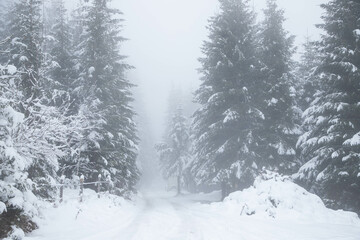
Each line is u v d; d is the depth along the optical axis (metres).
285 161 22.36
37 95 15.38
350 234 10.14
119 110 22.77
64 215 11.41
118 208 16.30
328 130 17.56
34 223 9.54
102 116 19.77
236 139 22.75
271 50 24.08
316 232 10.45
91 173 20.56
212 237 9.73
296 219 13.24
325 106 18.09
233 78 23.72
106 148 20.12
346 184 18.61
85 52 21.48
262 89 23.55
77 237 9.15
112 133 21.17
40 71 16.17
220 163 23.86
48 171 12.94
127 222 12.78
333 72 18.91
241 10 24.39
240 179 22.22
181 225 12.18
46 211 10.95
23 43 18.28
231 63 22.73
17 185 9.15
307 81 26.45
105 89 20.81
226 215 15.16
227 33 23.78
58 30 25.28
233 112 21.59
